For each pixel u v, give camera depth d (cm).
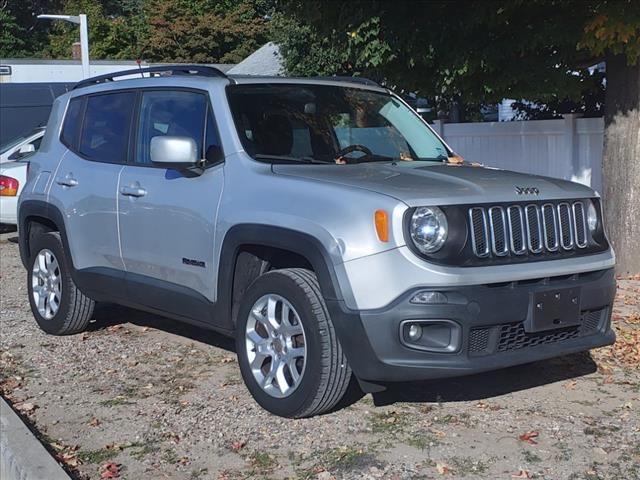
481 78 909
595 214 547
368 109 645
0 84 1705
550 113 1291
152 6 3678
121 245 644
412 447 488
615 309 780
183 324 772
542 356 500
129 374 637
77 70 2975
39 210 732
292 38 1791
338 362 497
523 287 493
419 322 468
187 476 465
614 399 562
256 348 540
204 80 606
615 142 898
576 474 453
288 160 568
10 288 980
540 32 828
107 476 467
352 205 484
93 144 697
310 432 511
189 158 568
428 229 470
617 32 752
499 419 529
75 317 725
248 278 559
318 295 499
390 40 886
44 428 539
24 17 4750
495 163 1189
